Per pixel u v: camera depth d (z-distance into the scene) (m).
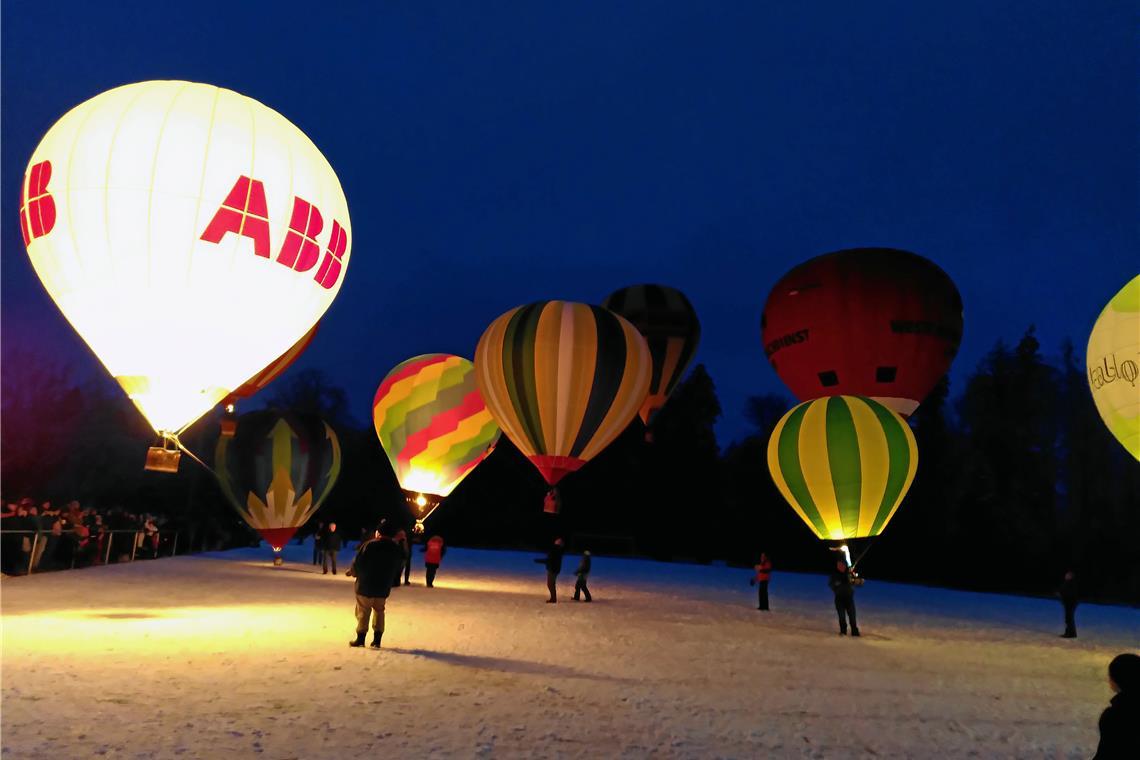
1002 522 38.88
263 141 10.13
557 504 17.58
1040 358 47.06
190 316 9.99
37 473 41.88
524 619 14.08
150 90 10.05
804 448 17.17
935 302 21.33
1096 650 14.33
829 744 6.71
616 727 6.83
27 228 10.10
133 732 5.98
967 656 12.60
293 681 7.89
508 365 17.53
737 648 12.03
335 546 22.41
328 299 11.21
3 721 6.09
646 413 23.97
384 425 21.50
